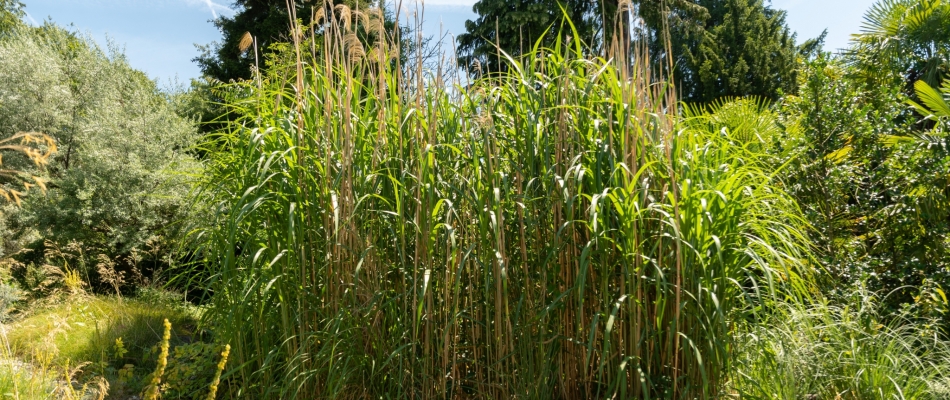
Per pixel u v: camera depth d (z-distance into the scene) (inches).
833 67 225.8
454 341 123.5
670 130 116.3
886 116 201.5
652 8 420.2
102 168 357.1
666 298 107.8
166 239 332.8
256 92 146.8
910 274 185.8
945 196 184.7
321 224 128.9
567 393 124.1
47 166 424.2
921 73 315.3
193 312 250.5
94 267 342.0
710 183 118.5
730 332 119.3
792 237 145.8
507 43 532.7
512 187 128.3
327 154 125.3
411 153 127.0
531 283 122.0
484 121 123.2
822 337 147.7
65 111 458.6
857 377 131.4
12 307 254.4
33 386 146.1
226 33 612.7
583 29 509.0
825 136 196.9
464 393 131.4
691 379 111.1
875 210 195.3
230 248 118.6
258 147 132.6
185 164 355.6
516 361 123.3
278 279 124.4
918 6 286.4
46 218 350.0
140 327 219.5
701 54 717.3
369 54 138.0
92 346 200.2
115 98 463.2
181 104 489.4
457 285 110.0
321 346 128.2
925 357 145.3
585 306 122.6
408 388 124.0
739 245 117.6
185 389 155.1
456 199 127.2
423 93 127.3
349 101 123.3
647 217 115.0
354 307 120.7
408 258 128.0
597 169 113.0
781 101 227.0
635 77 121.5
